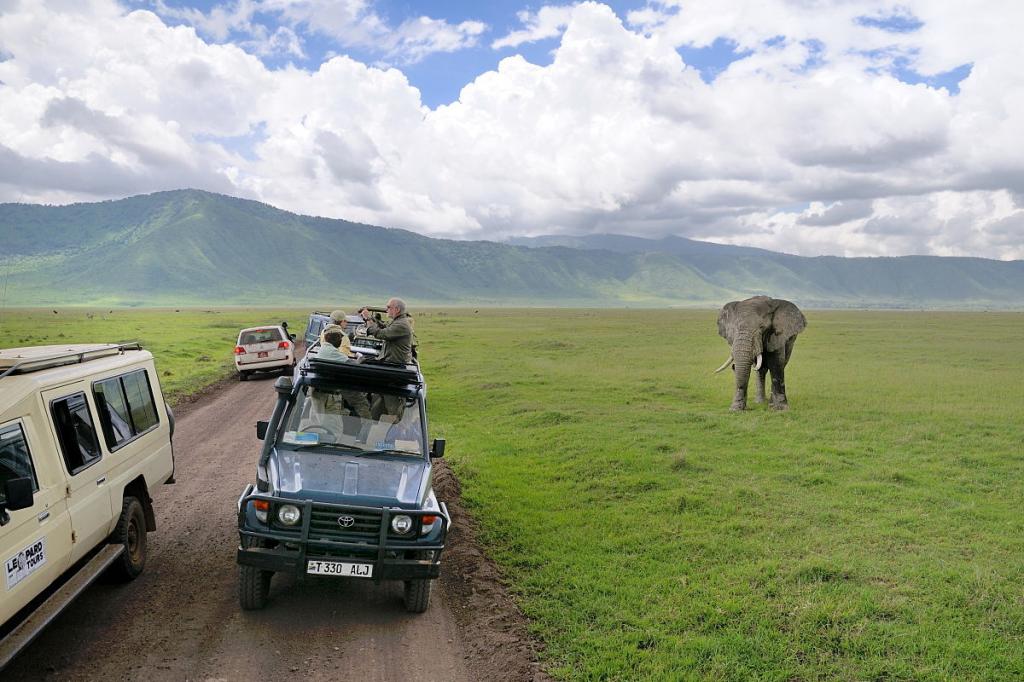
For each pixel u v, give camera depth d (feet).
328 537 19.95
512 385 77.82
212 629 19.62
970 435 48.93
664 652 19.27
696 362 105.19
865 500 34.01
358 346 34.91
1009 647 19.49
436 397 70.13
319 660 18.25
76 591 18.01
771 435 48.75
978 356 117.08
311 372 24.20
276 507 19.95
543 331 213.25
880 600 22.47
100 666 17.26
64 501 18.22
